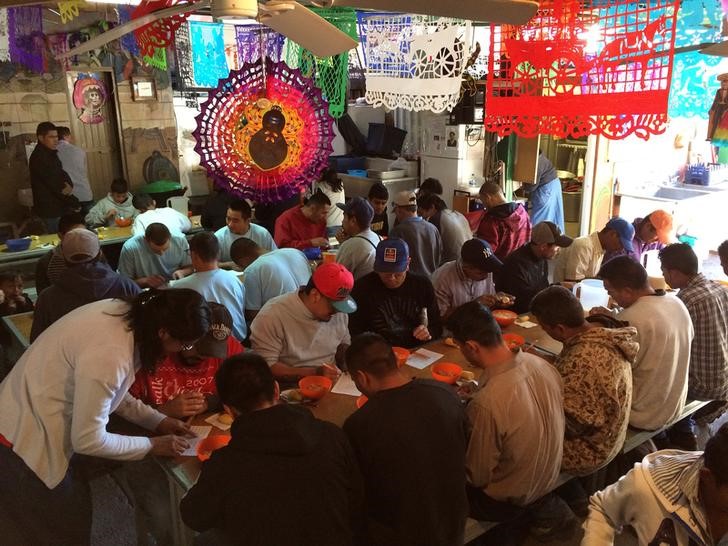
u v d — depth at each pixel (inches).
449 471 70.7
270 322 104.3
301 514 60.4
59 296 111.0
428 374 106.6
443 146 278.1
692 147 268.2
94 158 293.4
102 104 288.8
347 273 102.1
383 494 69.6
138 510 98.8
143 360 77.5
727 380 117.2
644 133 79.3
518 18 70.7
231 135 106.4
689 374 118.1
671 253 118.7
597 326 91.2
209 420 91.7
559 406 83.9
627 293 104.3
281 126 109.0
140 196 215.9
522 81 87.7
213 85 264.7
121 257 173.3
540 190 251.0
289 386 102.6
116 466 95.8
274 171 110.6
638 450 110.0
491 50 89.2
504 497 84.5
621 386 87.4
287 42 185.5
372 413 69.9
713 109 120.6
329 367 103.7
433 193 199.9
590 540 61.8
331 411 92.5
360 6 66.3
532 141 131.9
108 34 81.5
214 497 61.6
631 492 58.2
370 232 152.3
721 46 90.8
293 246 181.0
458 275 138.6
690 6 125.3
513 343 116.7
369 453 69.1
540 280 146.6
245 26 210.5
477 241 131.5
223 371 65.6
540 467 82.5
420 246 163.8
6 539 81.5
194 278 124.7
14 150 268.7
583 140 265.0
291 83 108.7
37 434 78.6
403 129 302.7
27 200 268.4
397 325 125.0
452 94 130.3
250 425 61.6
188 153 323.0
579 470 92.4
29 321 137.8
